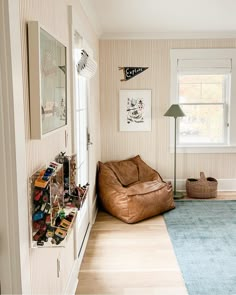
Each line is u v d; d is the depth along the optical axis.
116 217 4.30
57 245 1.61
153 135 5.32
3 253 1.39
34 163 1.64
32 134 1.57
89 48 3.72
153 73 5.20
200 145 5.32
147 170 5.15
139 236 3.70
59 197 1.91
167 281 2.75
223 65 5.17
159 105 5.25
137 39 5.13
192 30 4.91
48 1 1.91
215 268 2.95
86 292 2.62
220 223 4.02
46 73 1.69
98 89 5.05
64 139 2.38
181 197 5.05
